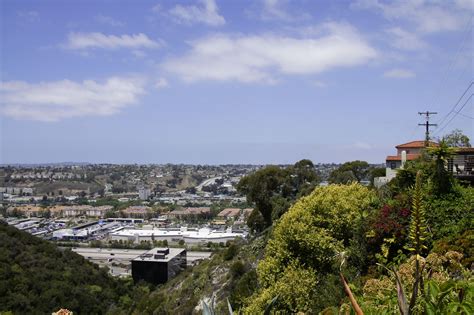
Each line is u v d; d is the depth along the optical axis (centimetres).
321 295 1218
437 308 387
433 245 1002
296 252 1581
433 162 1399
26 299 3894
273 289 1464
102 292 4922
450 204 1183
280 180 4291
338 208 1641
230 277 3122
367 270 1212
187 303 3325
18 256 4641
